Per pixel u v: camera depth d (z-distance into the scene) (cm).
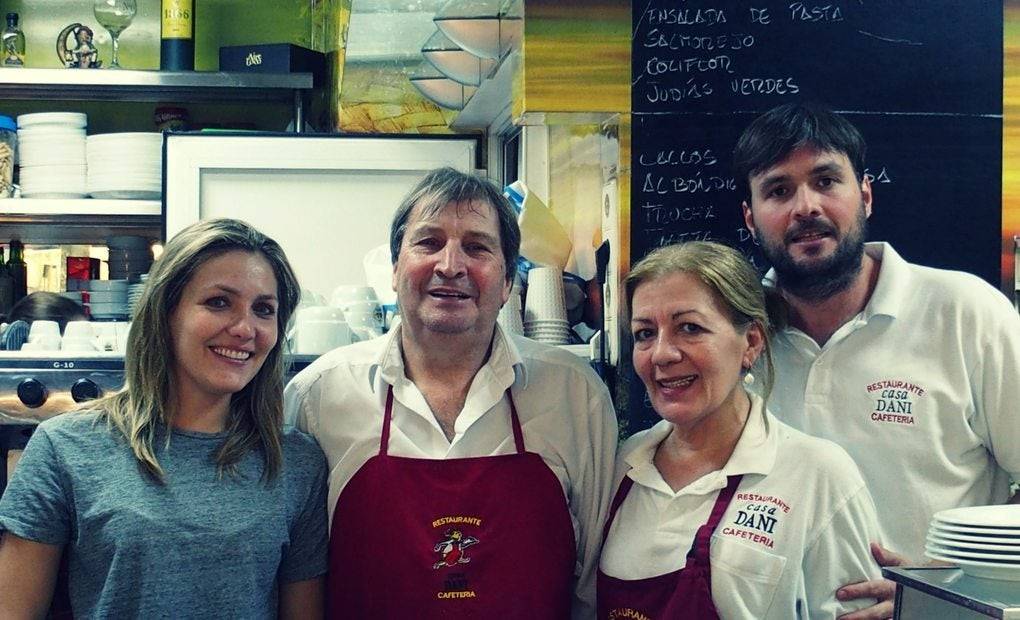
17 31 385
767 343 211
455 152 352
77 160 360
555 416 226
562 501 222
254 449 202
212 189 349
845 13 250
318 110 404
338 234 353
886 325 234
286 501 202
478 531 215
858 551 201
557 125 271
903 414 231
